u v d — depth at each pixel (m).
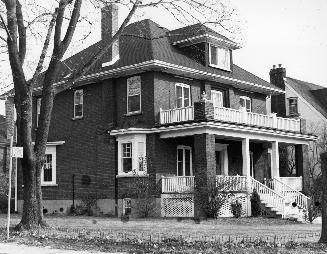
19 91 18.22
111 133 29.41
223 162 32.12
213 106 26.94
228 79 32.12
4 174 37.12
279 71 42.28
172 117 27.98
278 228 20.33
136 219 25.05
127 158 29.12
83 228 18.83
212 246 13.13
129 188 28.48
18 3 18.39
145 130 28.17
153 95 28.66
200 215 25.55
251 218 26.19
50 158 33.56
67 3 18.09
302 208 27.69
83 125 31.94
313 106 44.06
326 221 13.70
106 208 29.48
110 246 13.71
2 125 43.72
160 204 27.59
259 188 28.52
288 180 31.45
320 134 43.03
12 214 32.12
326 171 13.87
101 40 31.88
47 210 32.94
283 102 41.78
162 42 32.00
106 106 30.47
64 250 13.30
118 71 29.34
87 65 19.12
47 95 18.78
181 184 26.91
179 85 30.25
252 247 12.91
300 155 33.19
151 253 12.31
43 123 18.75
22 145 18.14
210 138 26.58
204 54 32.06
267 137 30.33
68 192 32.09
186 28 32.84
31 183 18.42
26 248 13.78
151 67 28.39
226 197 26.00
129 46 31.62
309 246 12.94
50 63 18.64
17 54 17.95
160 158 28.23
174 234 16.55
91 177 30.89
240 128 27.83
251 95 35.75
